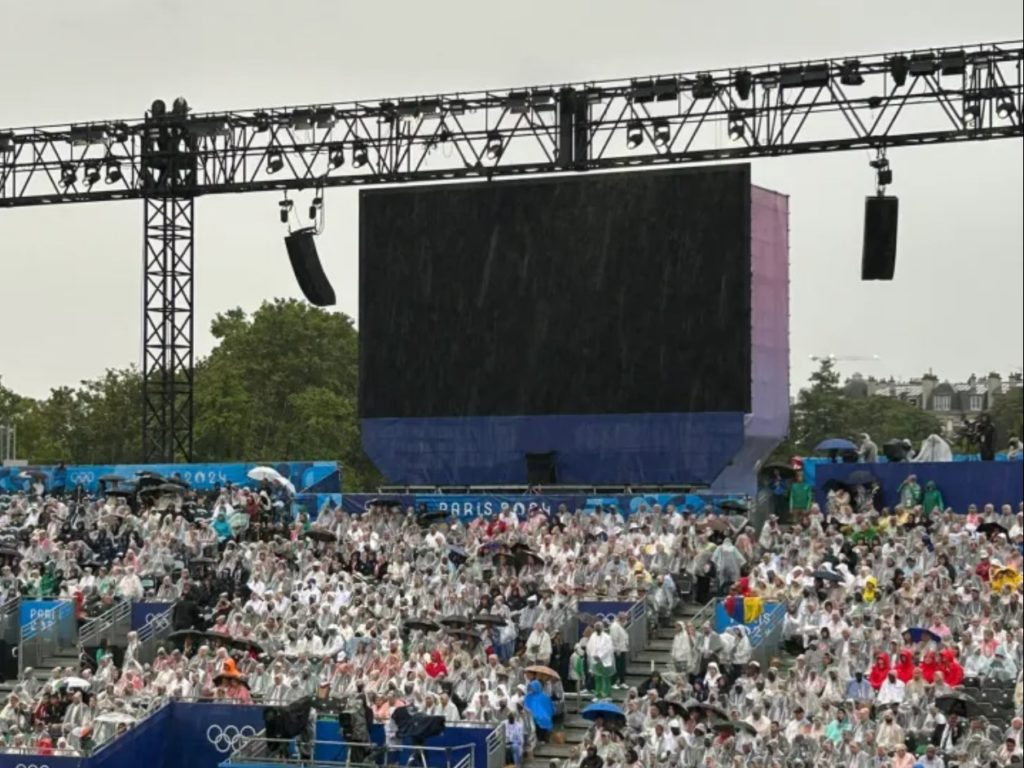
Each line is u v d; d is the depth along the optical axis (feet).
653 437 371.76
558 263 378.12
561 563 338.95
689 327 370.12
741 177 366.02
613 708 278.05
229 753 299.38
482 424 383.24
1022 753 250.98
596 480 376.07
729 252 367.04
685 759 269.64
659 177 371.76
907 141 351.46
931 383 636.07
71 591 352.90
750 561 338.75
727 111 361.92
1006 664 285.64
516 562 339.98
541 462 378.12
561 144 373.40
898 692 279.90
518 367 381.19
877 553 328.08
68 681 303.07
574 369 377.50
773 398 386.52
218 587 348.18
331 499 394.32
